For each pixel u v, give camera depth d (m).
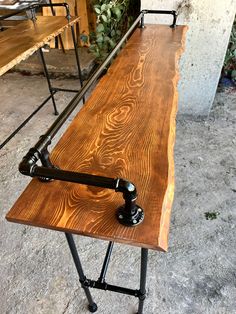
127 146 0.90
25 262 1.50
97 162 0.84
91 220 0.68
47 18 2.39
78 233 0.67
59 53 3.57
